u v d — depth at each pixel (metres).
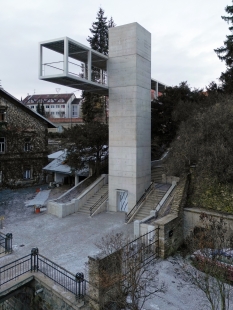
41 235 17.55
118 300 9.98
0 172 31.31
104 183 25.56
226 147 15.41
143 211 20.50
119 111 22.27
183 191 16.84
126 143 21.95
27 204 25.41
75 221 20.27
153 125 29.84
